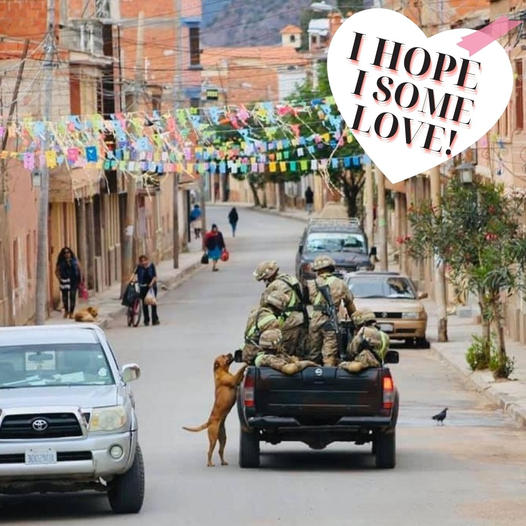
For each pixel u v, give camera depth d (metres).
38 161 89.62
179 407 60.69
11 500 40.22
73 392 36.97
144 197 157.38
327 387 43.22
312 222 127.88
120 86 137.38
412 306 87.12
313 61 183.88
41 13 117.44
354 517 35.53
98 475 35.75
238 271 157.75
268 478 42.53
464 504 37.50
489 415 59.41
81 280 123.31
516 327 88.19
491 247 65.50
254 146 77.38
